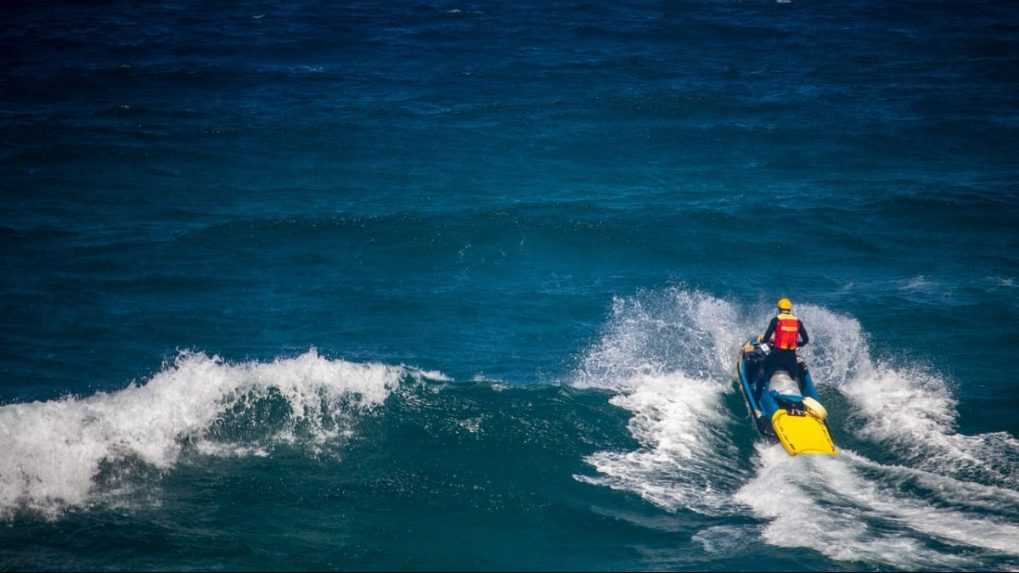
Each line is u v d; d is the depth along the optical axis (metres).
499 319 89.38
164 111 159.62
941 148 140.38
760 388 68.62
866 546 50.75
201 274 97.88
